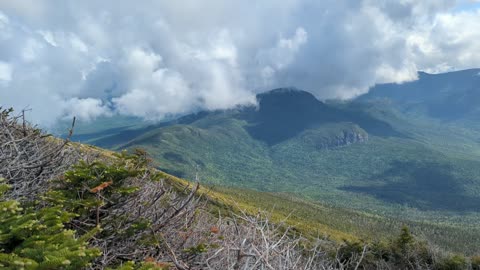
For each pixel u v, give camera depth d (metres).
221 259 3.58
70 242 2.49
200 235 4.19
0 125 4.37
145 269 2.65
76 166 3.99
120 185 4.10
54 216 2.85
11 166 3.76
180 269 3.27
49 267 2.06
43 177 4.12
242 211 4.22
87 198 3.78
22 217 2.59
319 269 3.97
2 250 2.31
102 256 3.37
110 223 3.75
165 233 3.92
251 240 3.65
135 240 3.68
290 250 3.81
